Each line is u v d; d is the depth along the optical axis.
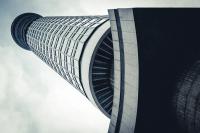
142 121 18.92
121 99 21.48
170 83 18.88
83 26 36.09
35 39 61.00
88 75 28.23
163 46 18.86
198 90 15.65
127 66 20.36
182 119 17.28
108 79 29.83
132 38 19.09
